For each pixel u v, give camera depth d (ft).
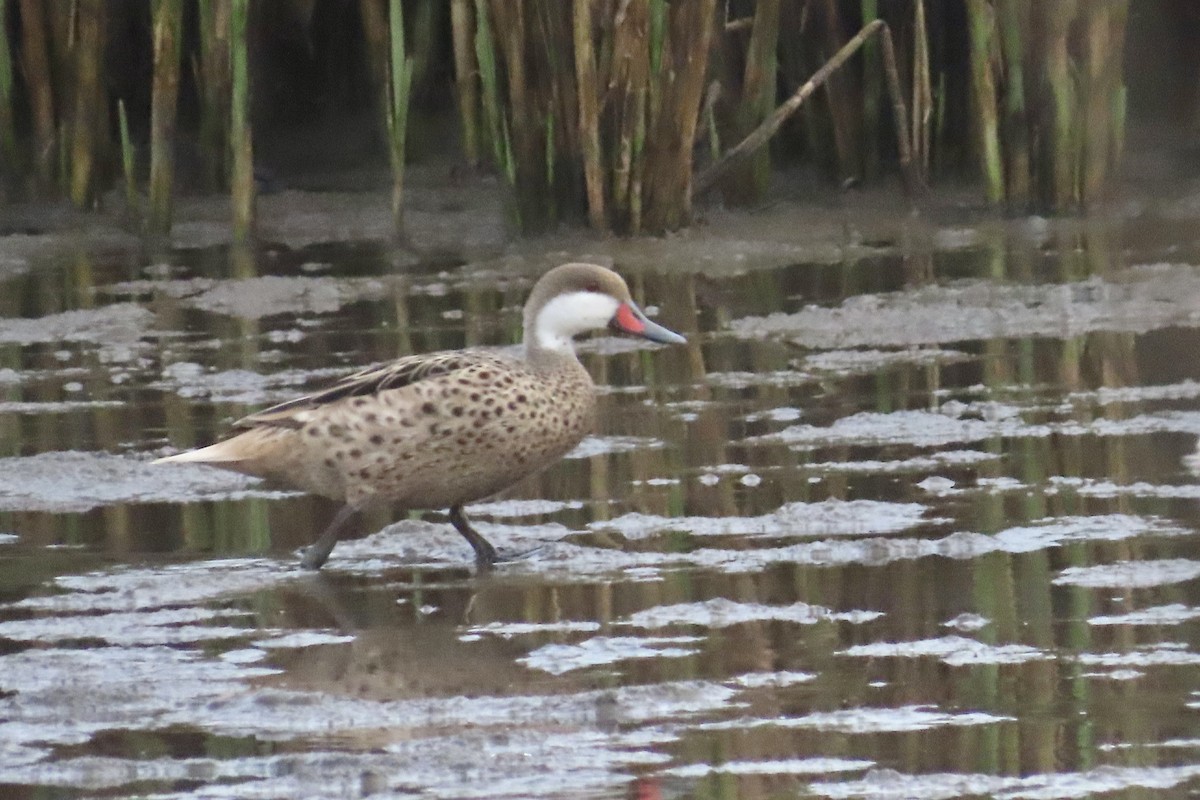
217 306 57.31
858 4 72.13
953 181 72.54
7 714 26.08
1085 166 67.51
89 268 63.77
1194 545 32.17
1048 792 22.59
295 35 77.61
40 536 35.42
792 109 68.08
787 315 53.42
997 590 30.27
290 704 26.05
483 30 64.28
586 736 24.75
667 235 65.41
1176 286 54.49
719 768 23.54
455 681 26.99
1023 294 54.54
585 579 31.83
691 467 38.86
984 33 66.64
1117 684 26.02
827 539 33.42
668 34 63.52
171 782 23.57
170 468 39.65
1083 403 42.70
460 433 32.58
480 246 65.62
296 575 32.76
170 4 66.23
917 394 44.27
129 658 28.37
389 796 22.91
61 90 69.62
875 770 23.29
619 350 50.44
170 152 67.67
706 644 28.25
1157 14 75.51
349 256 64.69
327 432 32.81
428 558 33.60
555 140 64.95
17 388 47.65
